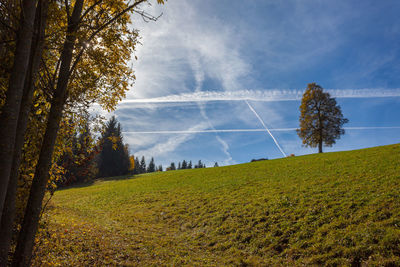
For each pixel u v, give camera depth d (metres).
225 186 23.33
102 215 19.30
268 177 23.20
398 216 9.10
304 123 47.62
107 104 7.87
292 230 11.09
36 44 4.36
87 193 32.72
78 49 6.12
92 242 9.91
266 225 12.41
